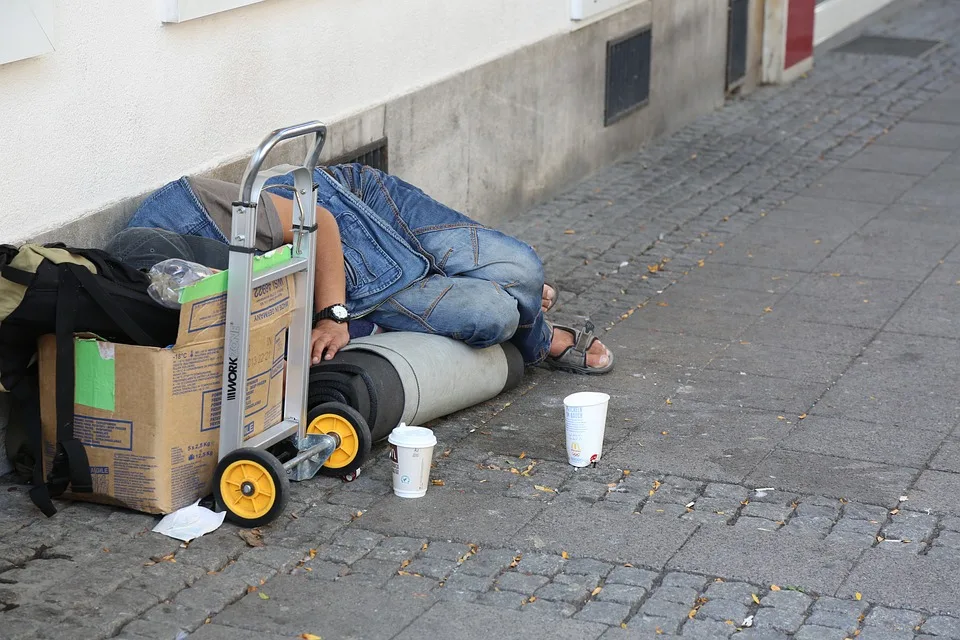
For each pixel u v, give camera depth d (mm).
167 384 4539
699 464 5336
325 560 4523
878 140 11500
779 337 6891
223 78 6207
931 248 8438
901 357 6578
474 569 4461
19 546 4504
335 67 7074
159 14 5711
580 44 9742
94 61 5391
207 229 5395
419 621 4121
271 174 4500
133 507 4734
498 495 5043
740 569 4453
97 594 4195
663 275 7949
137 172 5723
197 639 4000
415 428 5004
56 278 4453
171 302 4660
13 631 3949
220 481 4688
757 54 13547
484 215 8820
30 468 5055
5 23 4836
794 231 8852
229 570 4410
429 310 5723
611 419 5828
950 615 4152
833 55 15383
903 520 4828
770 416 5852
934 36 16438
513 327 5785
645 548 4613
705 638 4023
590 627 4086
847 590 4305
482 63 8500
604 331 7000
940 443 5547
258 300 4691
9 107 4984
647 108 11094
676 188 9938
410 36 7738
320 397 5207
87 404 4637
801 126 12008
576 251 8375
